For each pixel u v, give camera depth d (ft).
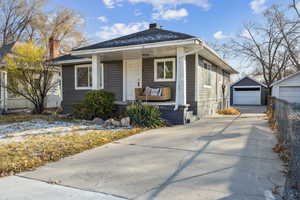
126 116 27.43
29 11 86.07
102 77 39.04
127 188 9.46
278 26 69.26
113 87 38.17
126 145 17.16
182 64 26.66
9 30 84.07
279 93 48.60
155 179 10.39
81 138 18.98
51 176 10.97
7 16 83.05
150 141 18.40
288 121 13.75
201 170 11.46
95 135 20.25
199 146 16.43
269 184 9.57
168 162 12.88
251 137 19.29
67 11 92.84
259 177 10.37
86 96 30.83
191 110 32.14
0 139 18.60
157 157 13.88
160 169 11.74
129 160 13.38
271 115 32.65
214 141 17.92
